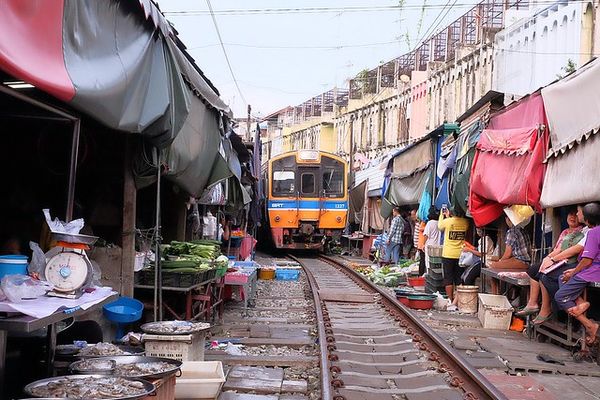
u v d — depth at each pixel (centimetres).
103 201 823
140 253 860
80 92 467
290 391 679
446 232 1395
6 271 459
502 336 1034
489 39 2008
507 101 1280
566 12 1455
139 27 624
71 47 477
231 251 1856
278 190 2850
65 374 528
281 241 2847
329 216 2834
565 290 835
